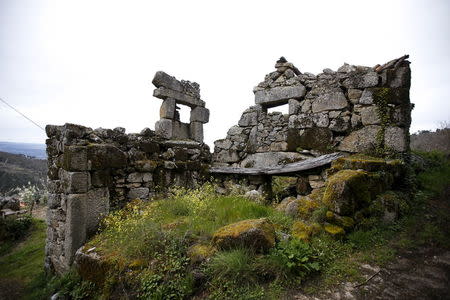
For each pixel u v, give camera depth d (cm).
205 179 675
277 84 657
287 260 236
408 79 497
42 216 1067
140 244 300
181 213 417
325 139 559
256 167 650
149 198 517
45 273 454
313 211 342
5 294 420
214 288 231
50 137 472
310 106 596
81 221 388
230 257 238
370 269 248
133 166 492
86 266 321
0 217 756
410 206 377
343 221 304
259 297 213
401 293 213
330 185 329
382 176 367
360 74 534
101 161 421
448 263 253
